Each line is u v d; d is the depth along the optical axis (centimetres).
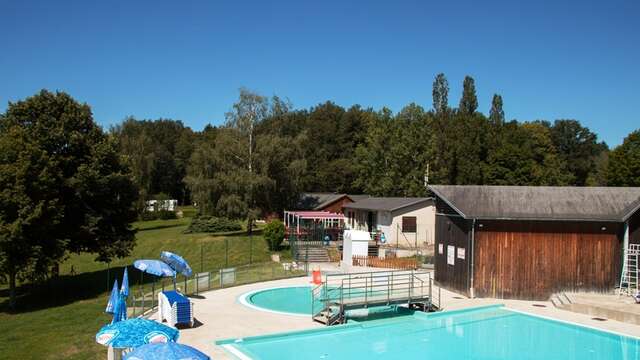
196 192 5819
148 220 9250
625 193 2980
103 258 3894
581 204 2905
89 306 3161
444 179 7531
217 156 5819
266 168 5784
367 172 8100
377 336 2166
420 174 7531
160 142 13588
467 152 7588
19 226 3086
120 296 1886
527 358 1894
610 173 7338
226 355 1781
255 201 5900
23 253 3200
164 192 11762
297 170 6016
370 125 8644
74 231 3706
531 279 2867
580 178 10156
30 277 3278
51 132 3675
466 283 2944
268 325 2203
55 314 2933
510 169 7625
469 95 8475
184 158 12619
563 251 2859
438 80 8475
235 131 5988
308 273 3678
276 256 4556
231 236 6094
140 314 2350
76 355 1856
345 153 9994
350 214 6391
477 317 2516
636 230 2870
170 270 2252
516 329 2312
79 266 5081
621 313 2395
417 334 2211
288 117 6738
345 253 4212
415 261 3962
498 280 2894
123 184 4016
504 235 2895
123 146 8519
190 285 3231
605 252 2847
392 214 5044
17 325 2659
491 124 8275
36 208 3188
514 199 2978
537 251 2870
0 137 3584
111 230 4019
